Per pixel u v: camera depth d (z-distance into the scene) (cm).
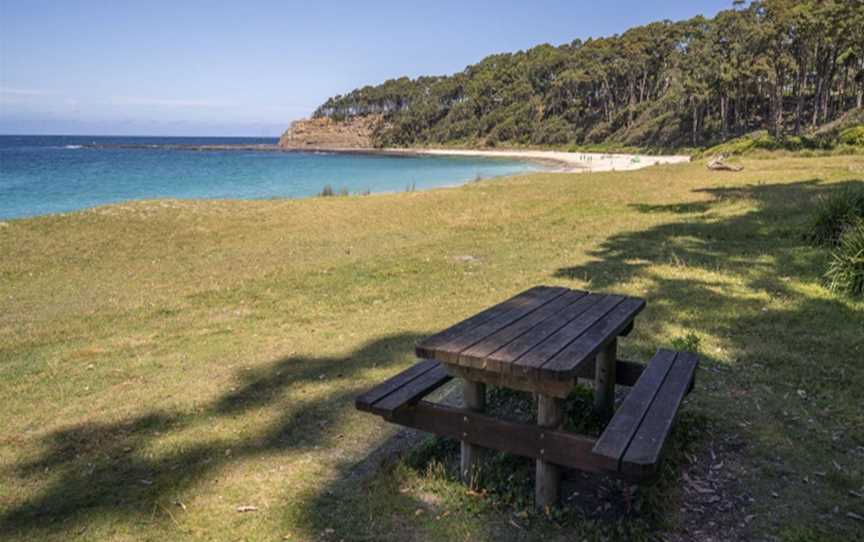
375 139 15388
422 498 295
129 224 1407
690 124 8169
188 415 414
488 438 284
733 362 459
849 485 294
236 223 1439
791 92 8394
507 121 11975
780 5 6712
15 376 507
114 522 285
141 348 575
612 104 10425
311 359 524
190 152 12069
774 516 270
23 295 830
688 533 260
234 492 309
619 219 1298
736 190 1672
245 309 709
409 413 304
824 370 437
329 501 297
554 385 262
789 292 648
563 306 356
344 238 1217
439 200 1781
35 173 4781
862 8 5688
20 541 271
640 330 538
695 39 9538
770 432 348
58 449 368
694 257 859
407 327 608
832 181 1670
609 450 234
